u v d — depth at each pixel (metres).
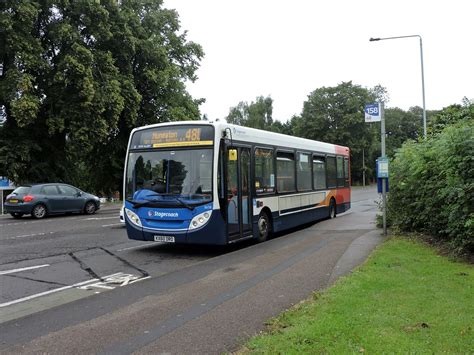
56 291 7.40
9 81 26.30
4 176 28.42
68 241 13.04
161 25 37.06
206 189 10.08
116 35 30.83
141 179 10.72
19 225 17.61
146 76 33.06
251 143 11.79
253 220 11.67
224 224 10.22
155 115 35.84
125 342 4.86
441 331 4.65
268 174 12.73
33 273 8.79
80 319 5.73
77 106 28.02
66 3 28.20
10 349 4.77
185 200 10.14
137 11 35.19
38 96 28.69
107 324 5.47
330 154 18.28
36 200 20.94
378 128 86.19
